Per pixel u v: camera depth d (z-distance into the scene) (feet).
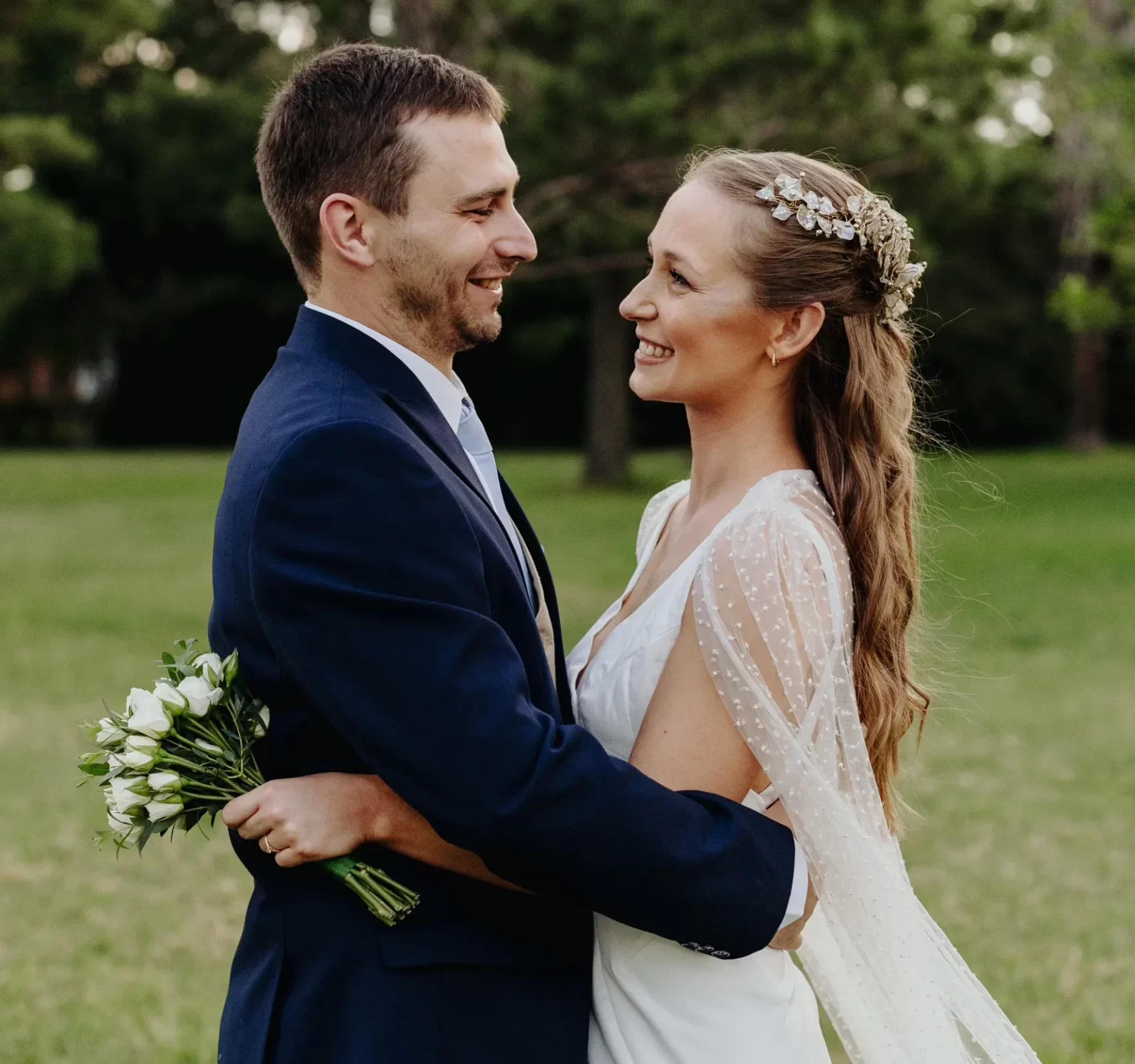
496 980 5.37
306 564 4.93
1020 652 26.58
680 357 6.04
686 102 39.47
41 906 13.96
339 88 5.43
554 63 39.01
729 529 5.78
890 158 43.34
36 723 20.83
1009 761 19.36
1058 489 61.52
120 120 74.90
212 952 12.87
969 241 89.45
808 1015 6.06
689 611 5.82
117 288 92.99
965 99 42.37
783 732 5.53
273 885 5.50
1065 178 73.56
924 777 18.58
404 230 5.41
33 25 61.00
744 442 6.18
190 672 5.49
